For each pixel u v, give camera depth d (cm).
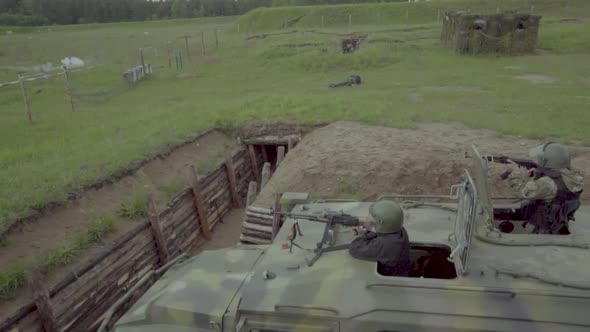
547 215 531
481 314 411
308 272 484
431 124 1425
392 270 481
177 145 1273
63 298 696
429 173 1038
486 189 473
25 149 1275
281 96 1859
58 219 844
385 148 1163
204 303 521
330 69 2959
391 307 427
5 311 627
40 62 3925
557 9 5356
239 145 1456
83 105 2158
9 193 882
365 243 490
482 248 480
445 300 426
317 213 574
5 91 2586
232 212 1320
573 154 1106
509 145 1169
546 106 1638
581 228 522
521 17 3167
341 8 6000
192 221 1109
